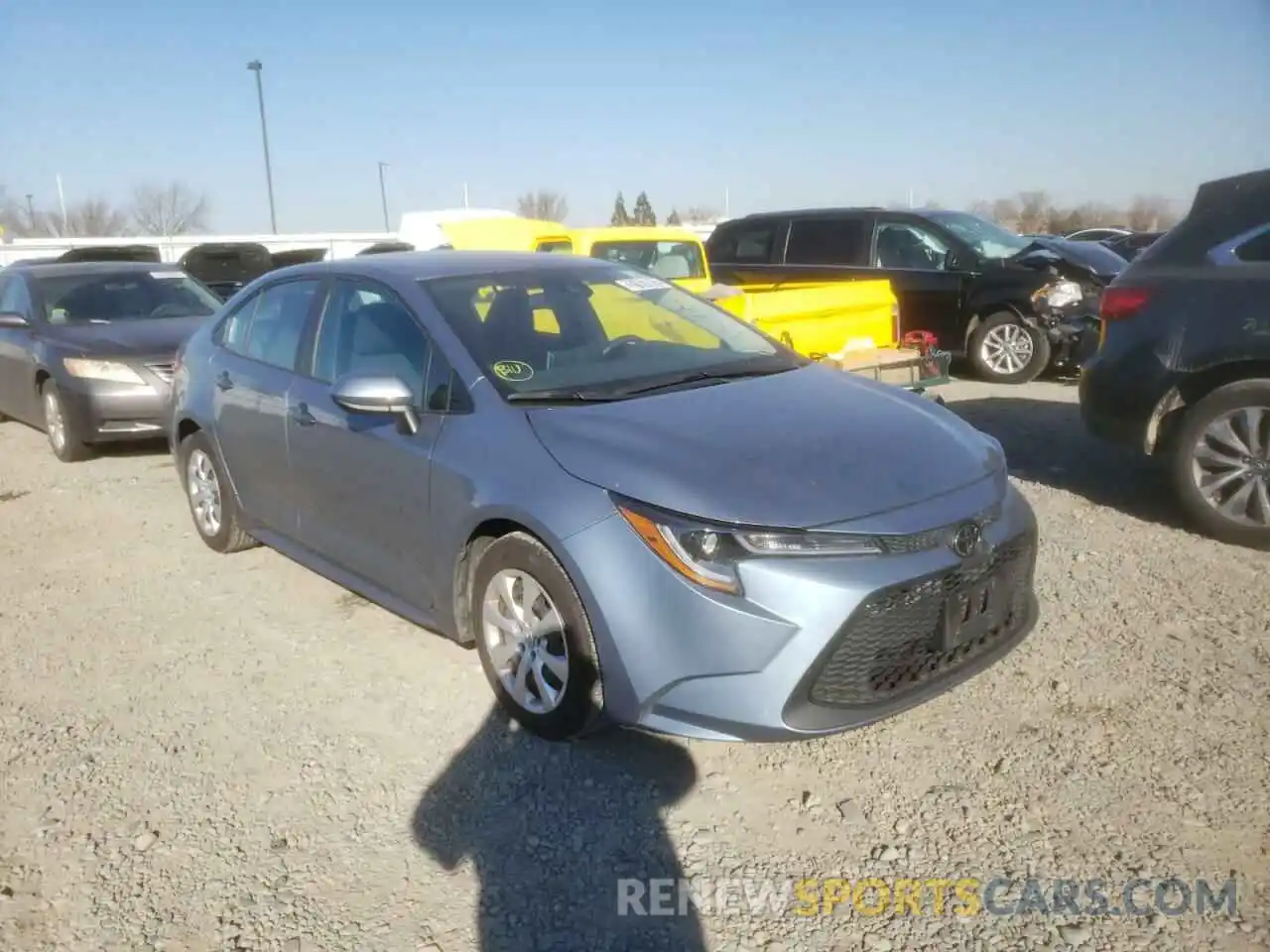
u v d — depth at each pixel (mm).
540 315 4227
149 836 3150
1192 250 5312
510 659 3643
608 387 3857
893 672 3164
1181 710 3611
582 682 3309
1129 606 4465
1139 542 5238
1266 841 2930
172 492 7129
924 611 3145
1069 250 10172
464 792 3330
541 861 2984
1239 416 5090
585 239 10719
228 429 5148
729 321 4773
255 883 2932
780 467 3227
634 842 3053
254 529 5246
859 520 3062
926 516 3143
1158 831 2990
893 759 3410
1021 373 10188
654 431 3432
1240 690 3723
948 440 3596
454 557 3734
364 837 3127
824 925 2693
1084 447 7281
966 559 3189
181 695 4070
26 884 2965
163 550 5844
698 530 3045
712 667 3029
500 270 4504
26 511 6848
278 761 3566
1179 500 5367
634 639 3133
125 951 2682
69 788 3443
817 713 3039
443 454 3734
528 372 3887
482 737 3656
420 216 20094
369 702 3947
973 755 3408
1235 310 5078
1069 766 3320
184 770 3533
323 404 4402
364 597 4793
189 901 2863
